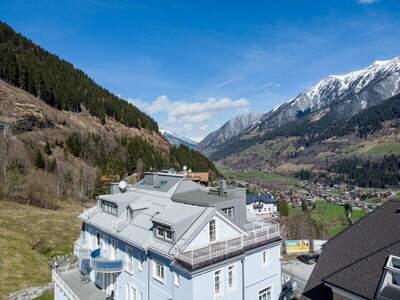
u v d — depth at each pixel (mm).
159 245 26422
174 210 29141
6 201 66812
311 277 23719
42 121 127562
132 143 148625
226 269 26219
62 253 47969
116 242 32531
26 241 48562
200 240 26422
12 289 36094
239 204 30891
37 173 86812
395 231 21984
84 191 91812
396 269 17891
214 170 189000
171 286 25312
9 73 149375
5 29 197125
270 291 30641
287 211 121000
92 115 175000
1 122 109375
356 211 144250
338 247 24281
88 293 33625
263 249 29609
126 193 38344
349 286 19422
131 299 30031
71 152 118312
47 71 184500
